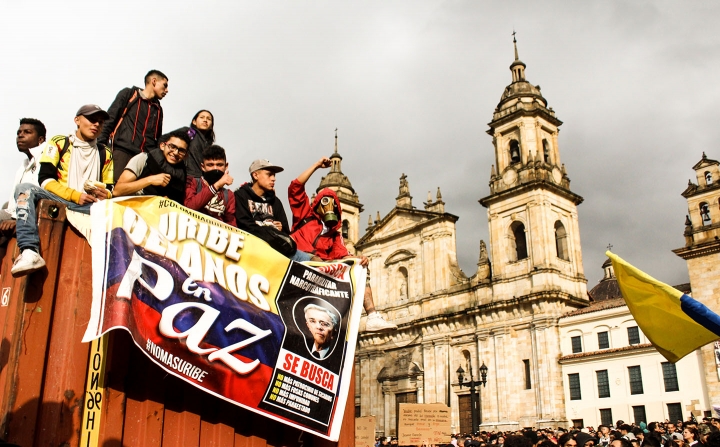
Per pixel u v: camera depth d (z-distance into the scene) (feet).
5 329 17.34
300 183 29.45
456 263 191.31
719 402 127.65
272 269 21.38
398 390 188.55
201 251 19.52
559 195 177.27
